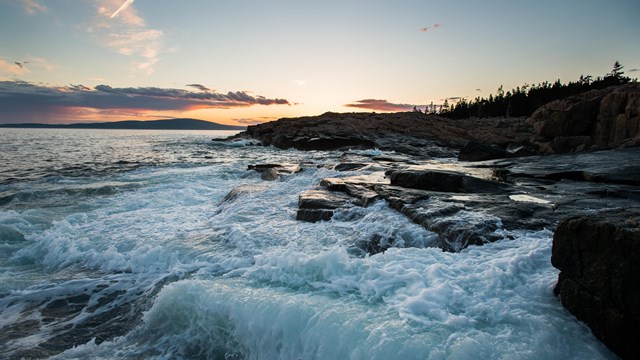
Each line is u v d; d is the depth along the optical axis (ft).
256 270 16.75
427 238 19.58
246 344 13.41
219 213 30.32
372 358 10.59
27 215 30.25
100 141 177.06
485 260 15.96
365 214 24.58
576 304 11.51
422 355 10.21
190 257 19.98
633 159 39.14
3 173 56.39
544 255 15.87
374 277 14.94
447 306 12.49
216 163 73.00
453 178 29.71
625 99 78.59
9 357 13.17
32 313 16.20
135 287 18.28
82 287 18.34
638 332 9.77
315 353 11.78
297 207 29.84
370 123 139.95
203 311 14.56
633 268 9.91
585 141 84.07
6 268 20.75
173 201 36.06
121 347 14.02
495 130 145.48
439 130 138.21
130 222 27.94
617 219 11.19
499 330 11.13
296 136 122.21
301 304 13.15
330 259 15.96
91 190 40.68
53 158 82.79
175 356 13.65
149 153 102.83
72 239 23.95
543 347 10.28
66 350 13.71
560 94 238.07
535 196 26.50
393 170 35.12
